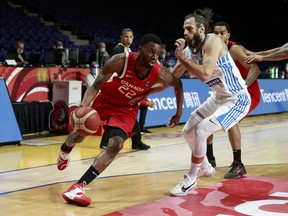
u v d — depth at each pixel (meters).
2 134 6.85
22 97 8.02
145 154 6.34
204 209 3.65
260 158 6.10
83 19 15.70
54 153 6.38
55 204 3.79
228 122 4.16
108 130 3.97
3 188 4.34
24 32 13.24
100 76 3.79
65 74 8.65
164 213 3.53
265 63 17.91
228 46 4.86
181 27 18.95
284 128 9.65
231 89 4.23
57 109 8.29
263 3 21.52
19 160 5.83
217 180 4.74
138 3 18.16
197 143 4.07
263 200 3.93
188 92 10.09
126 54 3.78
